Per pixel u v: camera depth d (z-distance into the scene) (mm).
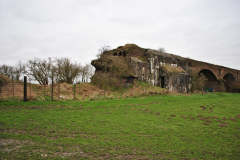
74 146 6043
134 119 10008
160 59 32562
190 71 39750
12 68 33938
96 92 22156
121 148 6016
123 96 20172
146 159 5309
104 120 9570
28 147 5832
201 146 6387
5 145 5922
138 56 30844
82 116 10359
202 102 18344
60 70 29406
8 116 9625
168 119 10289
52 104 13938
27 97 15156
